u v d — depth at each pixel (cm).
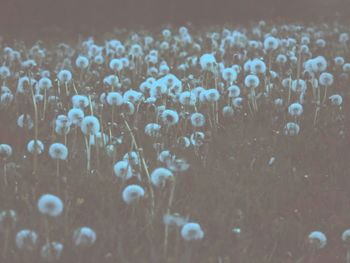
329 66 964
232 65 902
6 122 647
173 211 443
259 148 578
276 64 934
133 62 916
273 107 695
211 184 493
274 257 411
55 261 371
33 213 421
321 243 418
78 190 474
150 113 641
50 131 619
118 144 556
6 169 506
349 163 554
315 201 491
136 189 431
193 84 766
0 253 383
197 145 561
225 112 669
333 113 682
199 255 394
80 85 791
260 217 458
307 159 564
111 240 403
